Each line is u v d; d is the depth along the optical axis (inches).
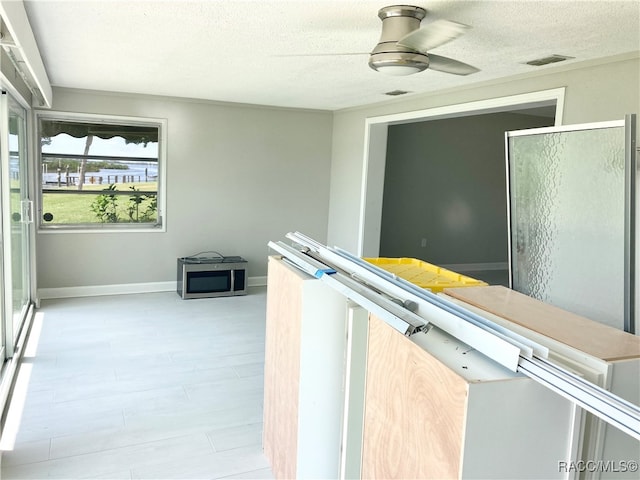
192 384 142.6
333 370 84.2
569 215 71.9
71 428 116.3
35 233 208.1
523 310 63.6
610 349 49.1
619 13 94.3
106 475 99.4
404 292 64.0
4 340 146.5
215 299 233.6
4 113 135.7
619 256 64.9
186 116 239.1
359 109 243.9
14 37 89.0
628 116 59.9
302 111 262.1
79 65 163.2
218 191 250.7
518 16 97.5
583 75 138.1
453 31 83.7
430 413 48.7
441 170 301.3
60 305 213.8
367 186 240.7
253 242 261.3
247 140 252.7
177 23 110.7
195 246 250.1
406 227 297.4
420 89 187.9
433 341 53.2
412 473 52.2
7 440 110.3
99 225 231.1
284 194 264.5
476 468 43.9
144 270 241.3
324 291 81.7
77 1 97.5
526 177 79.0
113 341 173.9
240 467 103.9
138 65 160.9
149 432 116.0
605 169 65.2
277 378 96.7
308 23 107.4
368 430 62.9
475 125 306.0
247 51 135.0
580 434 46.2
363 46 126.0
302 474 85.1
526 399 44.3
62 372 146.6
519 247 82.9
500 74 155.3
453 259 314.2
